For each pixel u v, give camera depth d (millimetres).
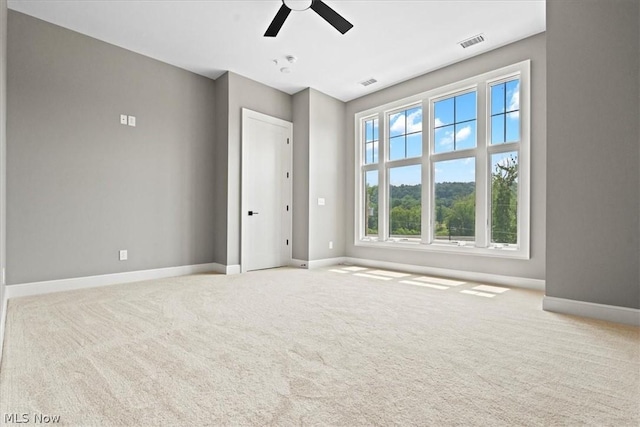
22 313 2520
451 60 4117
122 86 3770
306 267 4977
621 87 2389
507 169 3777
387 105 4945
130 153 3820
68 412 1246
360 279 4023
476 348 1890
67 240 3350
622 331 2176
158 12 3133
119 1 2963
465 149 4117
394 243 4789
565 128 2611
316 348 1880
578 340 2016
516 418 1224
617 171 2400
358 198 5363
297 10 2756
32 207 3137
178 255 4258
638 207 2328
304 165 5086
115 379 1500
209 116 4617
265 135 4891
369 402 1326
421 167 4535
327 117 5293
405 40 3650
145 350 1831
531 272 3516
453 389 1433
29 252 3119
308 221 4992
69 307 2697
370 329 2207
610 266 2418
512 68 3664
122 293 3207
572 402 1334
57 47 3312
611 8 2432
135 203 3854
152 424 1177
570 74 2592
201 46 3781
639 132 2322
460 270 4094
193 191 4410
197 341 1972
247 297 3080
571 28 2592
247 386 1447
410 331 2170
